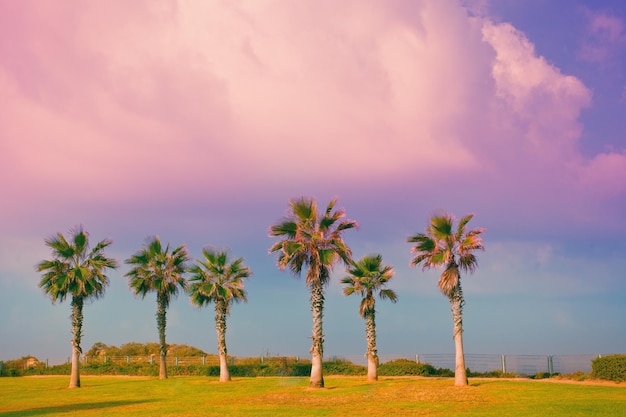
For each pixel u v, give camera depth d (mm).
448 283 32406
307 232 34906
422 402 24953
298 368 51188
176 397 30594
